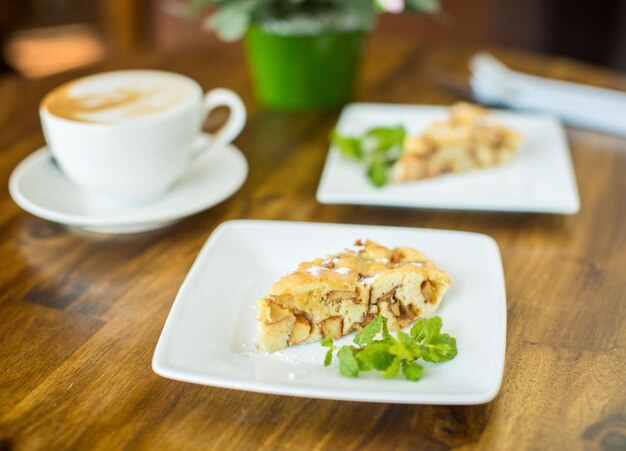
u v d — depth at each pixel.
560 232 0.62
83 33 1.85
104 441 0.44
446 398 0.44
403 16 1.48
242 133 0.77
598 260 0.58
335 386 0.45
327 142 0.75
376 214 0.64
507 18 1.58
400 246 0.56
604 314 0.53
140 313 0.53
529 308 0.54
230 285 0.53
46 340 0.51
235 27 0.74
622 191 0.67
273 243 0.56
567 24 1.57
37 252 0.60
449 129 0.70
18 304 0.54
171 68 0.90
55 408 0.46
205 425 0.45
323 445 0.44
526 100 0.80
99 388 0.48
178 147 0.63
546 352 0.50
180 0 1.60
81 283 0.56
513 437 0.45
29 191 0.63
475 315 0.50
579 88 0.83
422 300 0.51
